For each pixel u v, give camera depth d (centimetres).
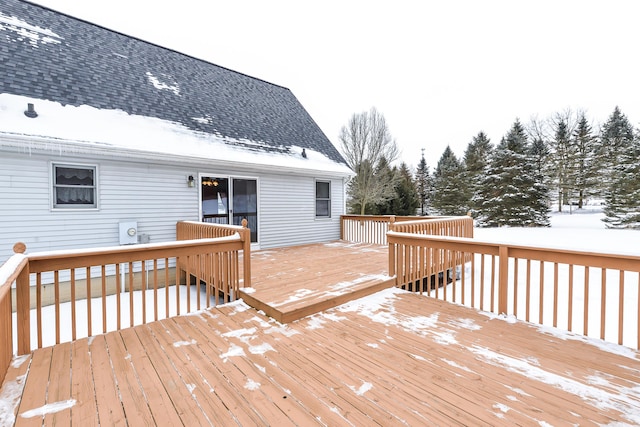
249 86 1029
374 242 921
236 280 388
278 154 828
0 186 462
